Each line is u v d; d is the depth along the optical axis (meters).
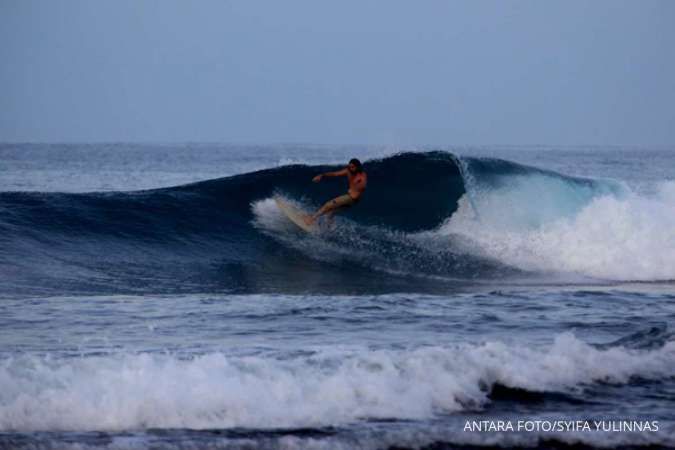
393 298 51.97
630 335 41.28
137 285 55.84
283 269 63.03
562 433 30.34
